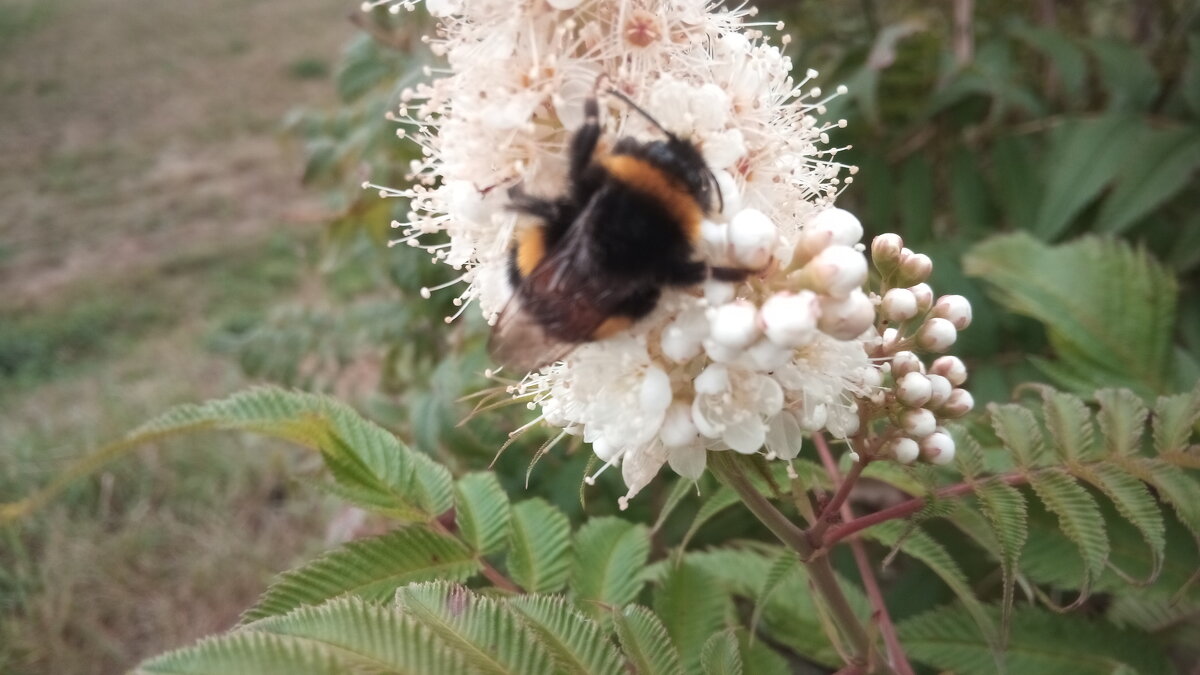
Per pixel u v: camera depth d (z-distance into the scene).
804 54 0.22
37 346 0.45
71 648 0.28
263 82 0.85
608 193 0.09
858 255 0.08
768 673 0.12
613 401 0.09
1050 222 0.17
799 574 0.13
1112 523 0.12
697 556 0.14
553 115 0.09
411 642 0.07
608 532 0.13
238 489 0.33
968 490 0.10
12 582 0.29
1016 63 0.22
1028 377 0.16
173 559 0.31
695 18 0.09
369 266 0.26
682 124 0.09
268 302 0.47
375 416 0.23
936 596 0.15
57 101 0.82
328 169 0.23
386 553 0.11
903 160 0.20
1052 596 0.14
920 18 0.24
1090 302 0.15
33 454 0.34
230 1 1.17
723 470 0.10
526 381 0.11
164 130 0.75
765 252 0.08
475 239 0.10
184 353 0.43
